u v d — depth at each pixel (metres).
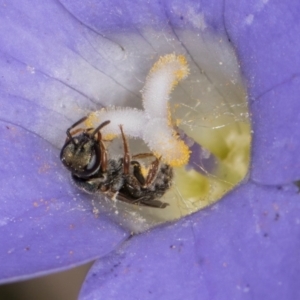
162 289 0.05
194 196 0.06
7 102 0.06
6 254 0.05
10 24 0.06
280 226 0.05
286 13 0.05
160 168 0.06
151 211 0.06
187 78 0.06
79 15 0.06
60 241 0.05
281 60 0.05
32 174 0.06
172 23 0.06
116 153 0.06
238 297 0.05
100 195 0.06
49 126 0.06
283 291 0.05
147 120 0.06
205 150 0.06
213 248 0.05
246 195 0.05
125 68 0.06
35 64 0.06
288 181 0.05
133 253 0.05
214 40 0.06
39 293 0.07
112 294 0.05
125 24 0.06
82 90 0.06
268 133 0.05
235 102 0.06
